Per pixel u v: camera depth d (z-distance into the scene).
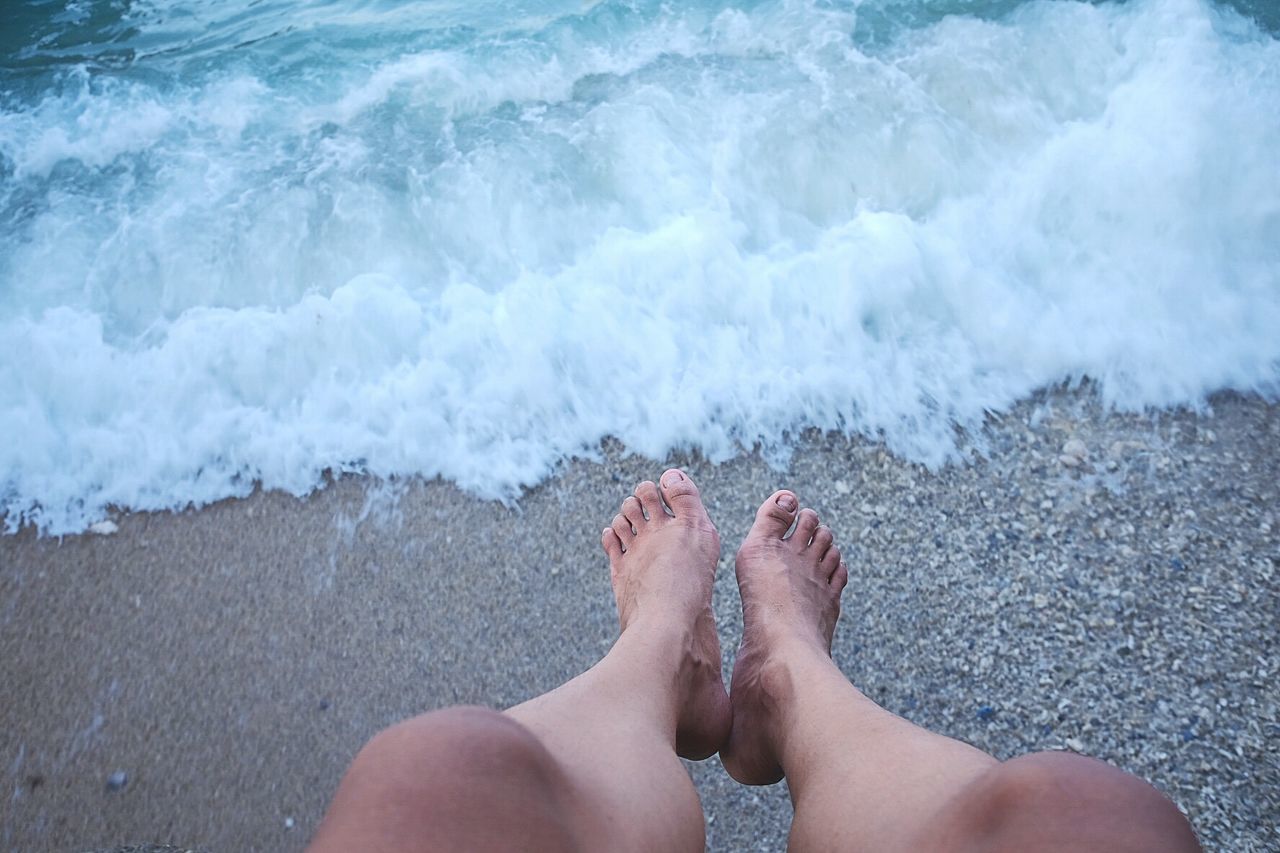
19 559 0.94
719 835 0.78
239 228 1.12
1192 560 0.89
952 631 0.87
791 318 1.06
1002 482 0.96
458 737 0.44
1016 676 0.84
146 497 0.98
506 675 0.86
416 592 0.91
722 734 0.73
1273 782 0.77
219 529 0.96
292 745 0.83
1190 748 0.79
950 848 0.45
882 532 0.93
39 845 0.78
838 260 1.08
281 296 1.09
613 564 0.86
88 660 0.87
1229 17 1.22
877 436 0.99
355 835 0.42
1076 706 0.82
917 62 1.23
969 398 1.01
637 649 0.68
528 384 1.03
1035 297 1.07
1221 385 1.01
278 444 1.00
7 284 1.08
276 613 0.90
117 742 0.83
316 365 1.05
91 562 0.94
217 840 0.78
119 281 1.09
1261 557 0.89
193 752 0.82
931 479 0.96
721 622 0.89
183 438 1.01
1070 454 0.97
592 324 1.06
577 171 1.16
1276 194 1.09
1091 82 1.20
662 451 0.99
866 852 0.49
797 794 0.59
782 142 1.16
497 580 0.92
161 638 0.89
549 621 0.89
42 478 0.98
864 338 1.05
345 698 0.85
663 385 1.03
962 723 0.82
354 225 1.12
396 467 0.99
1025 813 0.43
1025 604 0.88
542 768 0.46
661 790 0.52
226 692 0.86
